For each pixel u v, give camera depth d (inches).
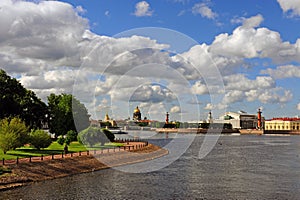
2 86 3563.0
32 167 2118.6
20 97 3713.1
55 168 2223.2
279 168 2731.3
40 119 3973.9
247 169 2662.4
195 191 1852.9
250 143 5964.6
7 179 1913.1
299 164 2984.7
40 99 4003.4
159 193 1793.8
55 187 1888.5
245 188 1937.7
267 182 2119.8
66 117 3863.2
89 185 1956.2
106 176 2223.2
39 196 1701.5
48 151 2741.1
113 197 1699.1
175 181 2111.2
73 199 1652.3
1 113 3363.7
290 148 4832.7
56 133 3912.4
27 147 2945.4
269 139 7495.1
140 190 1850.4
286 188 1943.9
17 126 2576.3
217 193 1815.9
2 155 2404.0
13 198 1660.9
